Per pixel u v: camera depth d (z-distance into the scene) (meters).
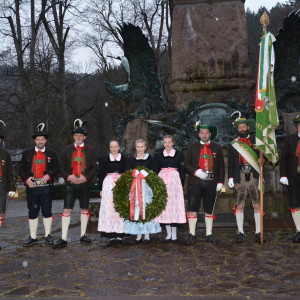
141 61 11.58
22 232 8.34
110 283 4.34
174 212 6.57
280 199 8.67
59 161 6.86
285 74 10.71
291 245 6.16
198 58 11.02
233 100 10.05
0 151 6.56
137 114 11.62
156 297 3.85
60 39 26.80
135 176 6.43
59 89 27.11
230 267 4.91
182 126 10.12
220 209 8.50
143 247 6.30
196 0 11.16
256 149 6.68
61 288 4.19
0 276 4.70
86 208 6.86
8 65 26.48
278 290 3.98
